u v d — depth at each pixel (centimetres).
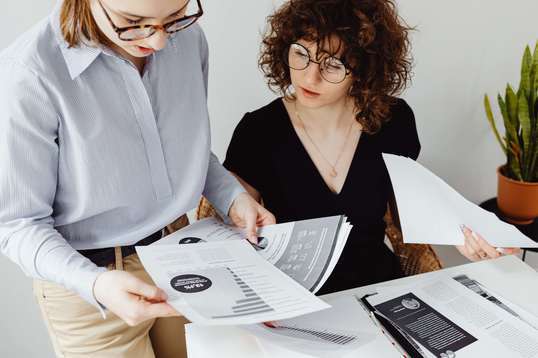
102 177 95
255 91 154
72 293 106
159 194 105
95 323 110
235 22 143
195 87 108
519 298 99
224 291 80
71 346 113
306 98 117
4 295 159
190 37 107
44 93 84
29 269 89
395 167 116
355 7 108
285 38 113
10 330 165
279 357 84
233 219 113
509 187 164
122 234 104
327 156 128
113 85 92
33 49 83
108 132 93
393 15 117
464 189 195
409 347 85
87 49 86
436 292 98
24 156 85
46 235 89
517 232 105
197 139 109
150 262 86
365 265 129
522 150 161
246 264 90
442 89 171
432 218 107
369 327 89
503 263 108
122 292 79
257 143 129
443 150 184
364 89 118
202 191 116
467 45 166
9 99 82
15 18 128
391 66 119
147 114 97
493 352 84
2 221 89
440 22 160
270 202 133
